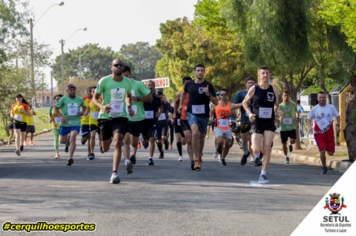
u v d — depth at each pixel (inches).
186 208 300.7
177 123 660.1
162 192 363.3
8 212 287.4
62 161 661.9
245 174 502.3
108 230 244.8
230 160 699.4
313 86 1534.2
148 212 288.4
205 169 550.6
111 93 414.9
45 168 559.5
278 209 298.4
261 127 433.1
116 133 416.5
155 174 490.6
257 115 431.5
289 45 804.6
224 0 948.0
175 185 402.6
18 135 763.4
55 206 306.8
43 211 290.5
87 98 680.4
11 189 382.6
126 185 403.2
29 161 669.9
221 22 1181.7
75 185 404.5
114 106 415.5
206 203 317.7
